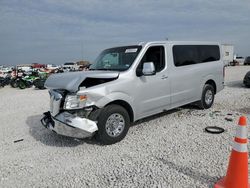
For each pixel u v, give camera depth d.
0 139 5.32
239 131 2.87
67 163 3.99
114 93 4.71
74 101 4.33
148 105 5.44
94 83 4.69
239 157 2.86
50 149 4.61
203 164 3.70
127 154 4.23
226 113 6.79
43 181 3.46
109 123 4.64
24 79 18.42
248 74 12.53
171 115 6.74
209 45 7.52
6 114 7.95
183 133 5.20
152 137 5.03
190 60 6.67
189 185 3.13
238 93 10.50
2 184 3.41
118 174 3.54
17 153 4.49
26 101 10.66
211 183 3.15
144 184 3.23
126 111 4.90
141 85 5.22
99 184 3.30
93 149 4.52
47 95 12.45
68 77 4.61
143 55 5.35
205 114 6.73
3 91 17.00
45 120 5.10
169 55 5.97
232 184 2.89
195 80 6.77
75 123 4.30
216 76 7.64
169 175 3.42
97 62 6.08
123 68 5.25
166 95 5.86
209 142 4.60
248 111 7.00
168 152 4.22
